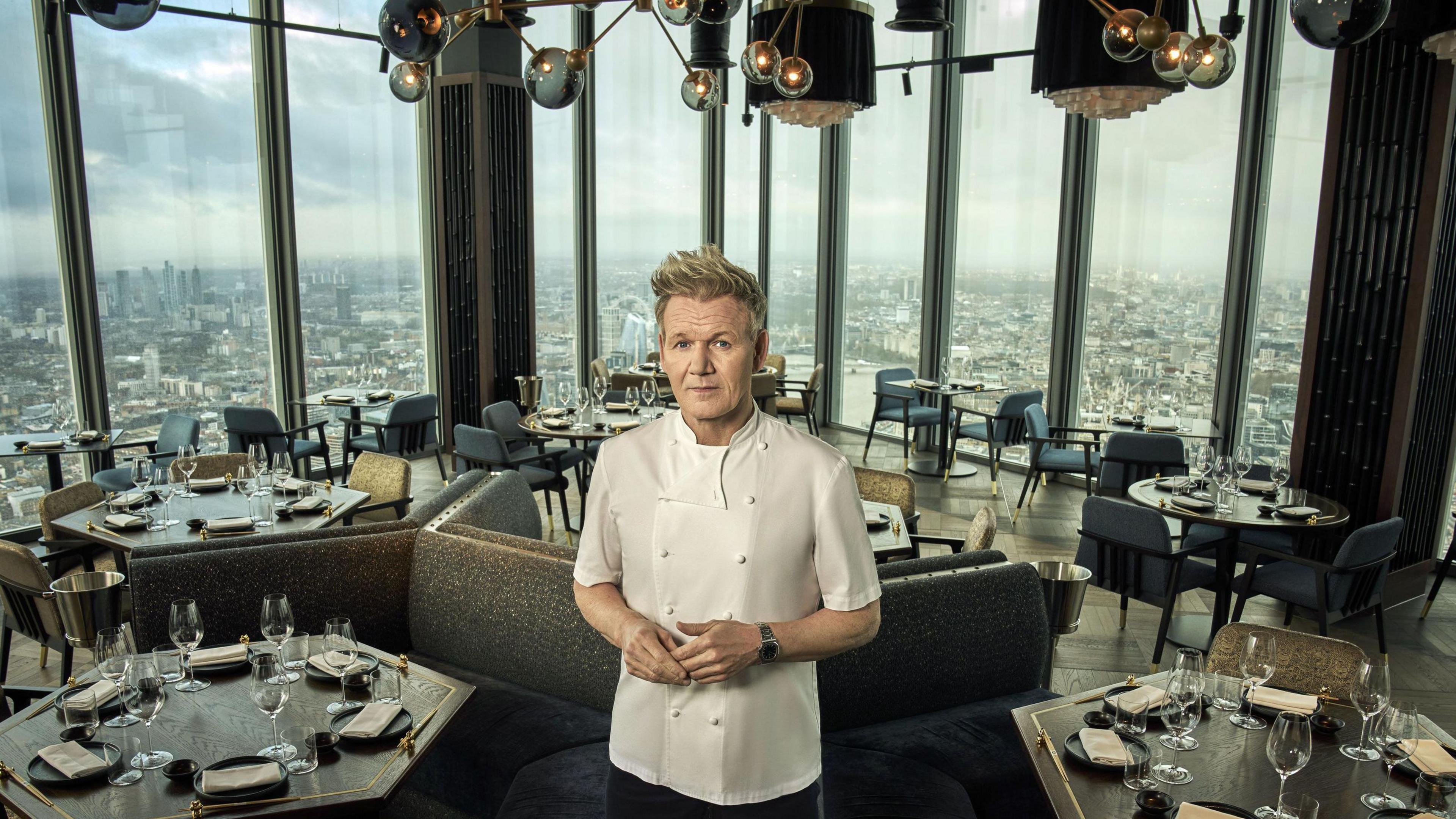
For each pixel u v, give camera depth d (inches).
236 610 135.3
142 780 83.6
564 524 265.7
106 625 134.0
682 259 59.0
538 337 378.0
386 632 145.7
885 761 111.9
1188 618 207.6
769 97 192.7
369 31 325.4
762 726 61.2
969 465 348.8
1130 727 90.7
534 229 341.1
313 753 85.5
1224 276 276.5
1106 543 182.9
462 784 118.5
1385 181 199.6
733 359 58.2
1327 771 87.1
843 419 413.7
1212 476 213.0
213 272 291.6
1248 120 264.2
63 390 257.9
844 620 60.2
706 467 60.8
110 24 85.8
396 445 284.5
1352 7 82.4
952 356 362.3
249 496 172.2
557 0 125.7
